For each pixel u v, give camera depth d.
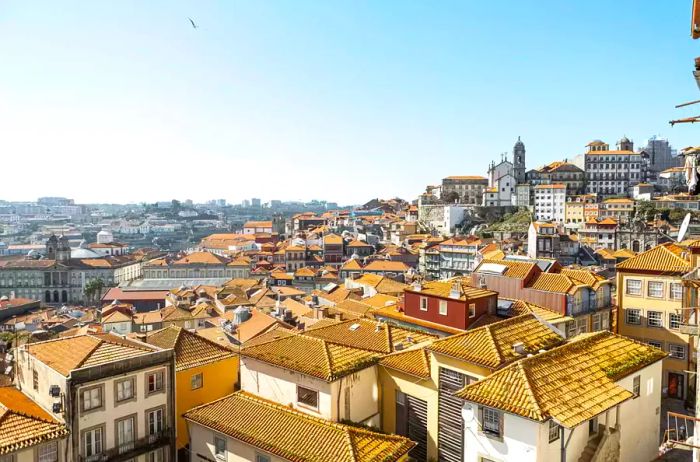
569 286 53.06
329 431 32.31
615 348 35.62
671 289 54.47
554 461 27.92
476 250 167.75
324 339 41.50
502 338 35.31
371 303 73.19
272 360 38.88
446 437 34.31
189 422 37.28
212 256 198.12
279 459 31.56
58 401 34.97
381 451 31.20
